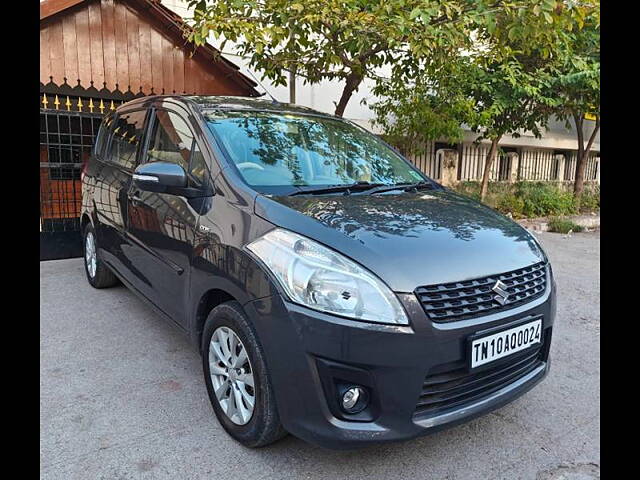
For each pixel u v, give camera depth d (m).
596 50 8.01
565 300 5.02
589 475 2.30
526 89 7.50
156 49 6.21
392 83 6.89
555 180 13.14
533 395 3.04
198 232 2.63
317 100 8.09
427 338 1.97
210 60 6.52
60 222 6.12
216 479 2.21
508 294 2.21
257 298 2.14
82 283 5.09
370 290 1.97
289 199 2.48
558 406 2.91
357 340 1.93
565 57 7.37
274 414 2.20
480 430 2.66
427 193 3.08
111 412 2.72
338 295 1.97
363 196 2.77
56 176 6.17
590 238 8.78
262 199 2.42
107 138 4.49
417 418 2.04
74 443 2.44
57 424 2.59
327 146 3.29
